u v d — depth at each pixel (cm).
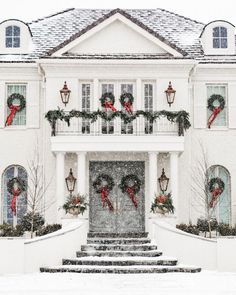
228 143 3067
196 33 3366
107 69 2969
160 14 3544
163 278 1964
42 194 2958
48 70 2961
